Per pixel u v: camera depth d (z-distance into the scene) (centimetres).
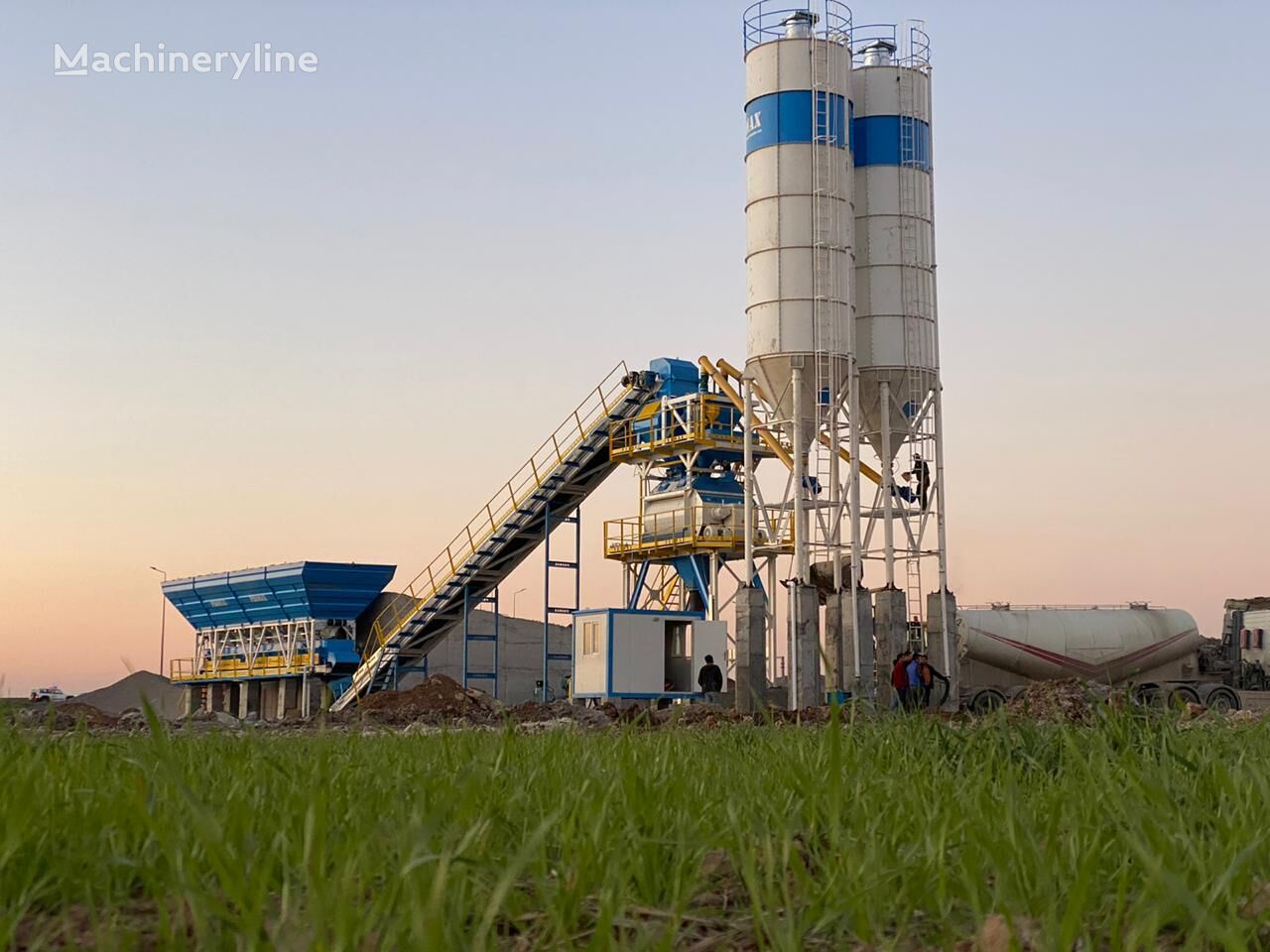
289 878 442
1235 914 385
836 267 4444
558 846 532
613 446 5488
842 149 4519
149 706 566
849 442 4394
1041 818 577
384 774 697
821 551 4478
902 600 4391
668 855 501
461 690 3962
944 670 4453
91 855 479
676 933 409
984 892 429
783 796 628
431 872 400
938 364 4619
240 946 348
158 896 403
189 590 7431
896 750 866
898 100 4688
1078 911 344
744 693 4284
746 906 479
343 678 6644
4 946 383
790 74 4509
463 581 5666
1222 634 5306
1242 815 521
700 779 722
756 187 4528
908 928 433
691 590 5403
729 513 5247
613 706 3528
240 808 514
